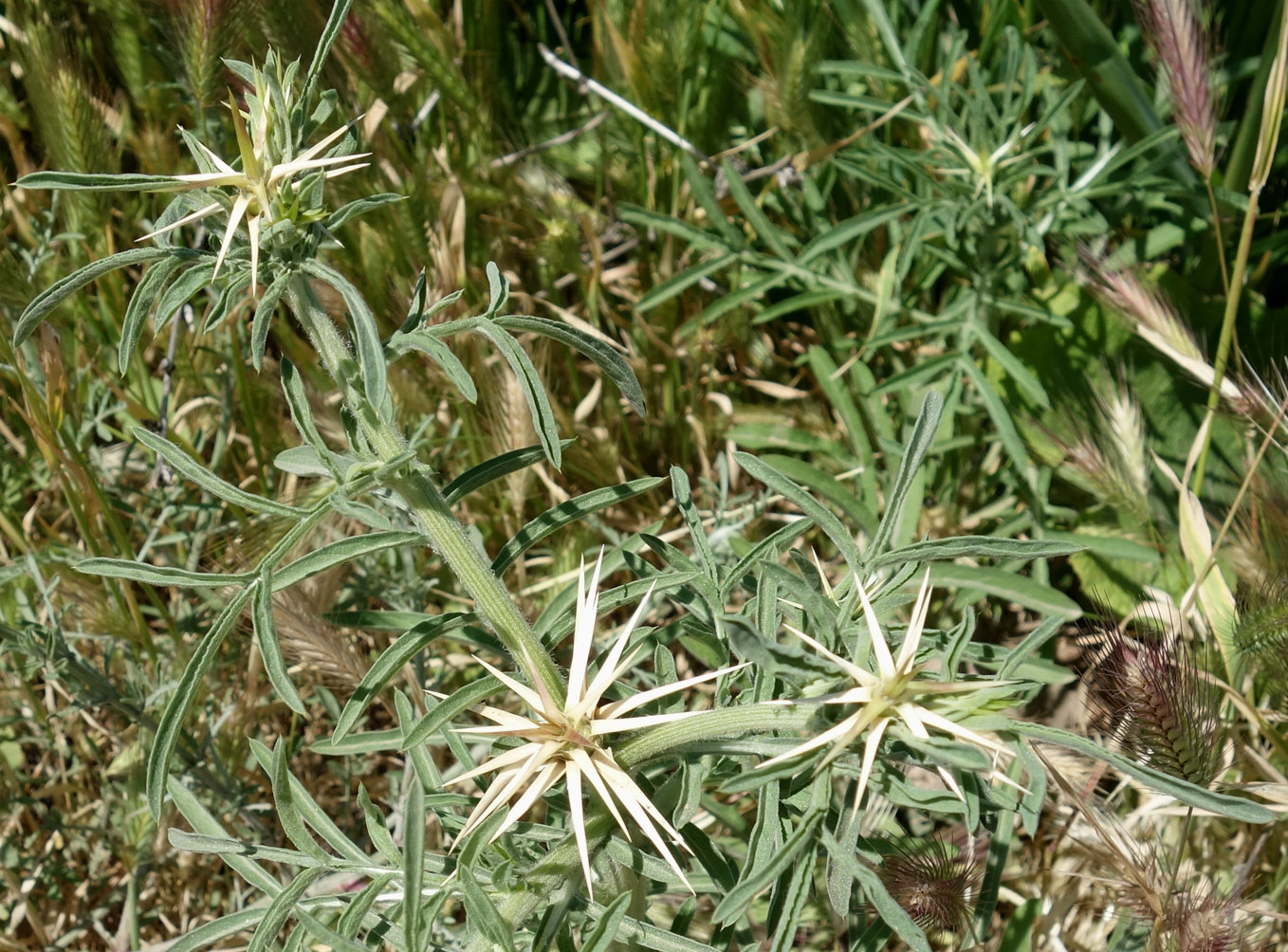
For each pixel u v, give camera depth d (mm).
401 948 289
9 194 479
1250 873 385
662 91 494
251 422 444
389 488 292
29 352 445
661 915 374
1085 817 364
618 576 476
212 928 293
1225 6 512
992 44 510
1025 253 447
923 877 329
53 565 412
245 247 276
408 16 447
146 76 467
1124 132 462
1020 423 476
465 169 496
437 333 282
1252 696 408
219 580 275
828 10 495
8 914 430
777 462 448
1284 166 483
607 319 541
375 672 288
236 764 420
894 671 245
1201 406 463
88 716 437
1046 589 413
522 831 301
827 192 518
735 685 339
